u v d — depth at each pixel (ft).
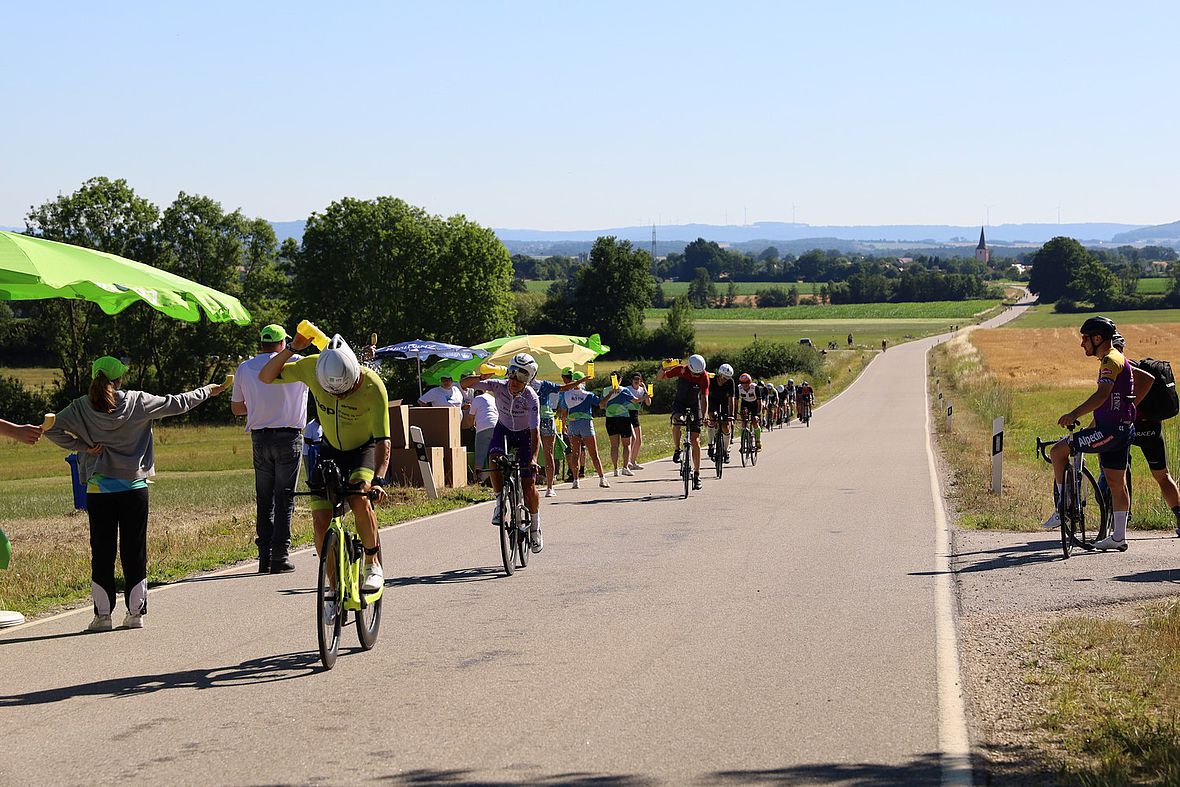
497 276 265.95
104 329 235.20
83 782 16.12
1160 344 334.44
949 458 80.43
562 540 40.86
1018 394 176.96
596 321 413.80
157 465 115.03
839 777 16.11
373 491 23.57
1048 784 15.84
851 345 465.06
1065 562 33.99
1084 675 21.44
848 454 85.66
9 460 137.39
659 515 48.32
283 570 34.40
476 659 23.24
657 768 16.52
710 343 466.29
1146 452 36.88
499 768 16.56
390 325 256.52
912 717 19.04
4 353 302.66
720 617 27.22
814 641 24.63
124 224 254.27
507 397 34.55
